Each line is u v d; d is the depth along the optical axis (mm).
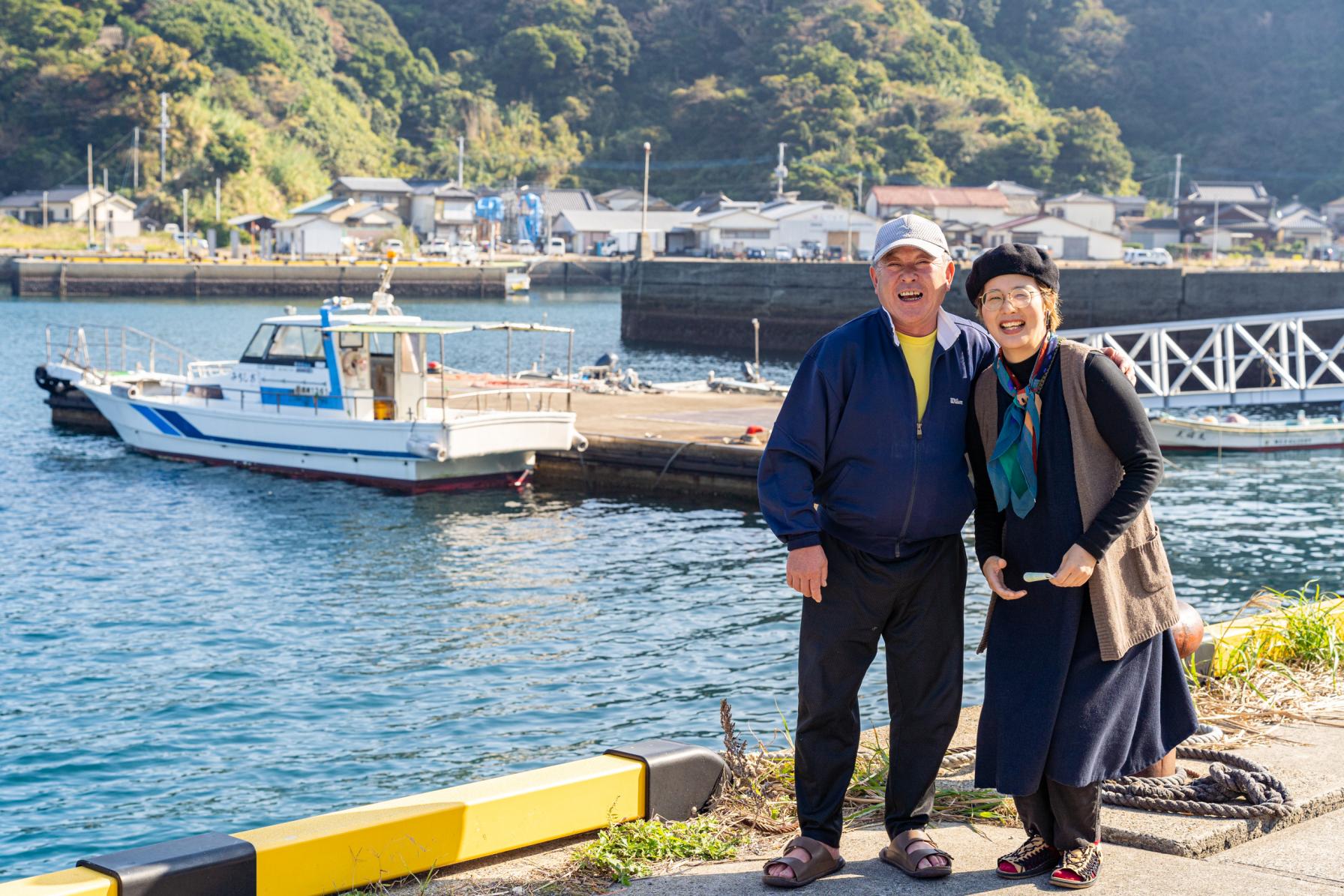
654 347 53531
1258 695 5293
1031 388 3486
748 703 10664
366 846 3619
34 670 11453
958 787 4375
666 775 4230
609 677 11367
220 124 121438
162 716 10266
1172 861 3721
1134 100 158625
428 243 110500
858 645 3684
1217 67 159250
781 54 147875
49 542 16906
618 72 156000
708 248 103312
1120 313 45469
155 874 3264
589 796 4078
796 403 3604
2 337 51125
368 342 21297
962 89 148500
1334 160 145000
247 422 22156
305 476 21859
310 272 86125
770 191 128125
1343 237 118500
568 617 13461
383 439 20516
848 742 3750
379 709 10469
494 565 15883
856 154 130875
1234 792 4051
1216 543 17547
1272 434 25828
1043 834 3672
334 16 154375
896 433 3549
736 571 15641
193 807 8445
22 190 116688
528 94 155500
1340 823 4035
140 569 15445
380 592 14523
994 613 3625
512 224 121562
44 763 9219
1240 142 147750
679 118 145625
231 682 11156
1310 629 5867
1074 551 3393
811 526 3553
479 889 3672
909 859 3691
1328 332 43906
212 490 20750
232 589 14539
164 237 107000
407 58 151625
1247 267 73812
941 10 167250
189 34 128875
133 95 119938
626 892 3656
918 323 3553
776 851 3996
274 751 9500
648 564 16047
